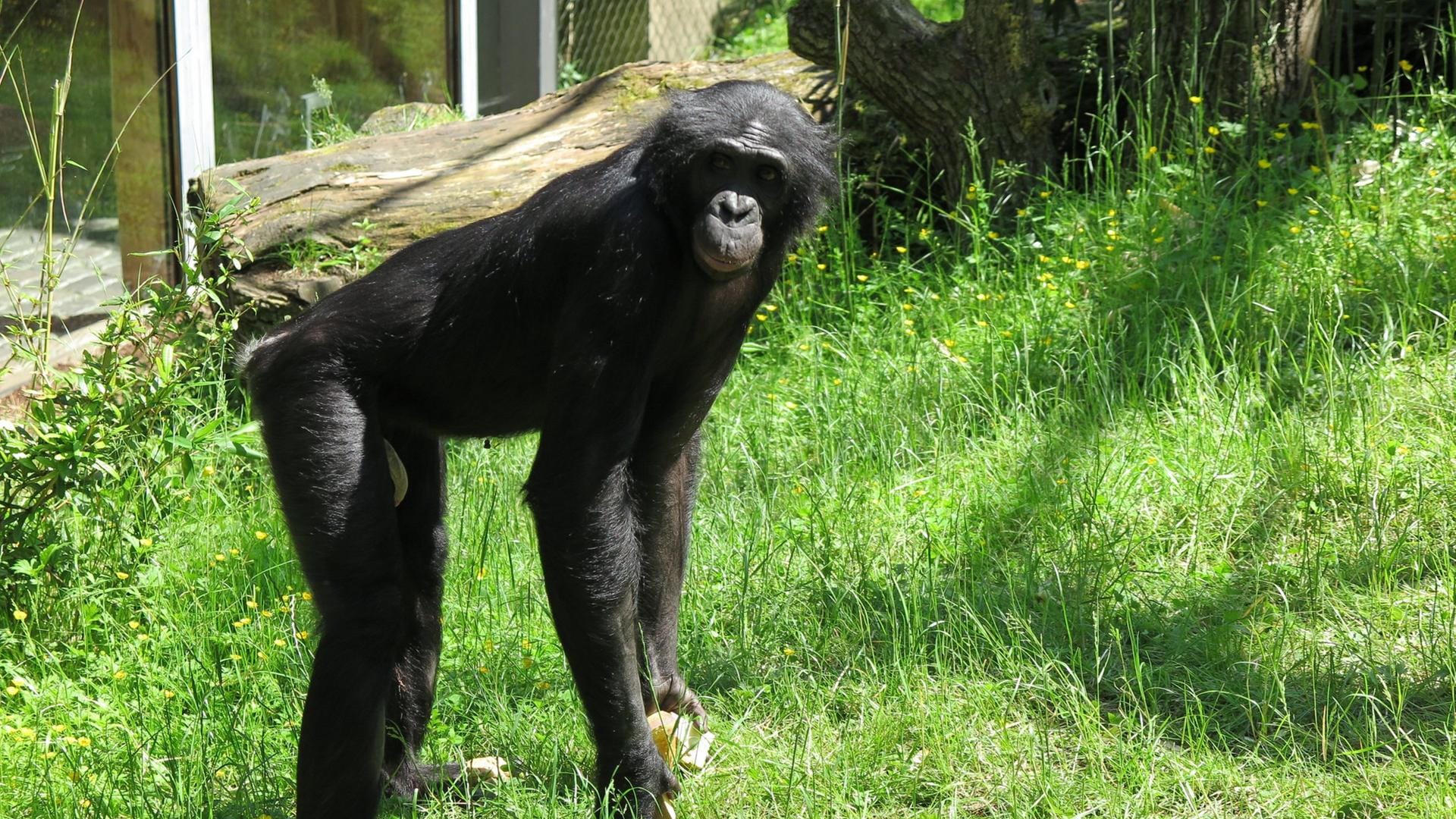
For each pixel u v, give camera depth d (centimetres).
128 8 1272
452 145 1242
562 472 534
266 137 1468
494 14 1831
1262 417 870
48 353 852
